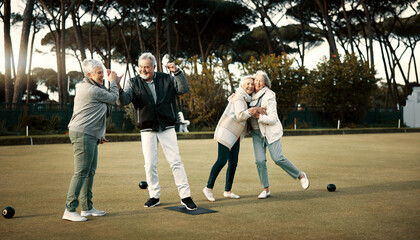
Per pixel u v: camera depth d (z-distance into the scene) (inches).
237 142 188.1
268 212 159.3
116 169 279.0
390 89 1482.5
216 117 789.9
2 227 135.5
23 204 171.8
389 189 210.5
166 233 129.0
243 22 1278.3
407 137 671.1
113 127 701.3
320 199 184.7
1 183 223.8
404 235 127.6
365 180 239.8
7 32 807.1
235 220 146.5
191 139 608.7
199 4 1191.6
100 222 143.1
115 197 187.5
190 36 1334.9
